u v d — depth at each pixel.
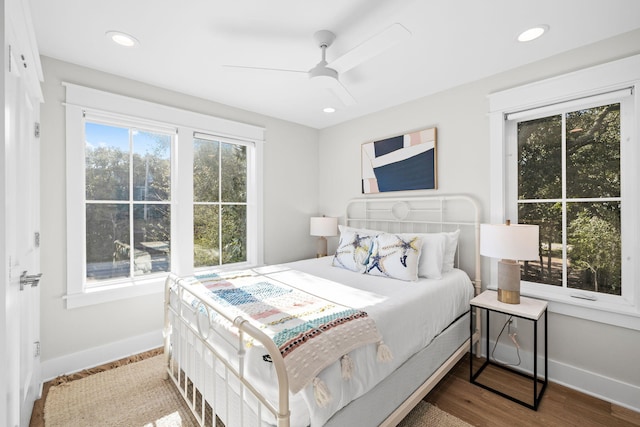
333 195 3.64
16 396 1.25
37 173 1.87
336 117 3.37
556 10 1.56
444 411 1.74
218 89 2.60
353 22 1.66
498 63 2.14
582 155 2.01
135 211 2.49
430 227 2.73
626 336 1.80
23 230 1.43
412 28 1.71
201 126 2.78
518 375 2.13
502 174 2.28
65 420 1.63
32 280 1.36
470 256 2.48
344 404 1.15
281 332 1.17
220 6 1.54
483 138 2.38
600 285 1.95
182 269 2.69
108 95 2.27
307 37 1.81
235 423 1.27
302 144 3.63
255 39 1.83
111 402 1.78
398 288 1.94
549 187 2.15
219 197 3.01
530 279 2.24
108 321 2.29
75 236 2.14
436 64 2.15
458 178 2.54
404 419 1.67
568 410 1.75
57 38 1.82
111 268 2.38
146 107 2.45
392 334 1.48
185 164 2.70
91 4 1.51
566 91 1.97
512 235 1.84
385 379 1.42
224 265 3.04
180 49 1.95
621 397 1.80
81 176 2.18
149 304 2.49
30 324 1.64
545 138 2.17
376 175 3.13
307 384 1.01
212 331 1.41
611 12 1.58
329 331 1.21
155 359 2.31
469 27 1.71
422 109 2.77
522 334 2.21
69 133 2.11
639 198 1.74
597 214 1.96
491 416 1.70
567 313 1.99
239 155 3.17
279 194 3.41
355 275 2.32
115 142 2.40
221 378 1.37
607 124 1.92
